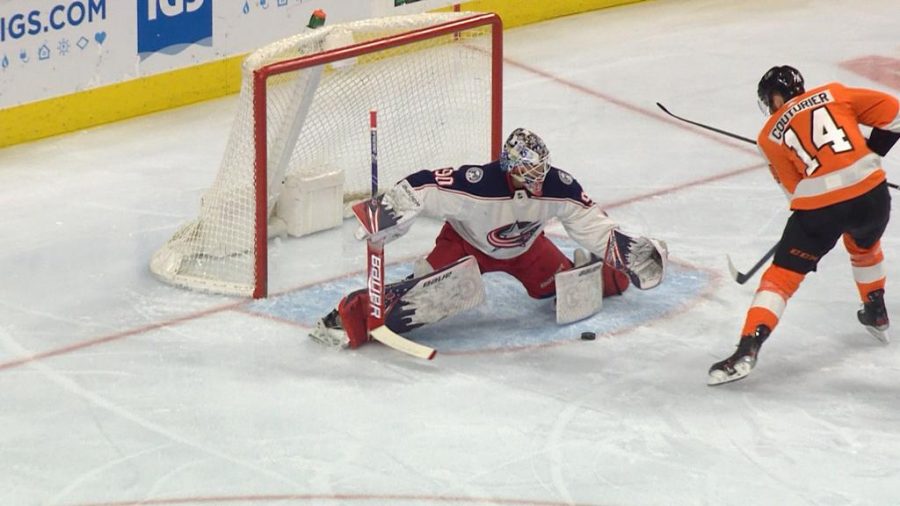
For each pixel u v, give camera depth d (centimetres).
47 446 1947
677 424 2019
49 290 2448
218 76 3472
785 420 2031
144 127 3297
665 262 2291
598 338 2281
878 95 2117
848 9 4275
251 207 2505
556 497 1831
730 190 2934
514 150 2152
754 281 2495
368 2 3650
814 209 2088
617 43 3941
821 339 2280
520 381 2138
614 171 3034
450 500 1823
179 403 2064
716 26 4100
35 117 3172
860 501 1831
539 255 2361
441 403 2069
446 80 2814
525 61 3778
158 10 3309
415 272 2358
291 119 2527
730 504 1822
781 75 2148
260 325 2322
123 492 1838
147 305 2395
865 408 2067
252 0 3469
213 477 1872
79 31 3183
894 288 2450
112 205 2853
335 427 1998
